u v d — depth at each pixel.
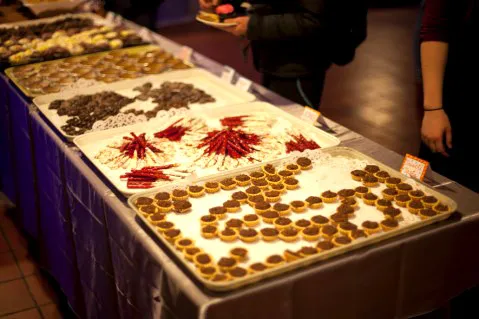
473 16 2.05
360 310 1.65
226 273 1.49
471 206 1.82
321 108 5.03
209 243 1.66
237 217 1.79
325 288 1.56
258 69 2.94
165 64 3.25
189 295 1.45
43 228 2.83
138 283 1.79
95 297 2.28
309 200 1.84
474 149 2.23
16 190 3.21
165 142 2.33
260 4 2.71
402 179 1.95
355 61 6.19
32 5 4.07
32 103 2.77
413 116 4.87
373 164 2.07
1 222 3.47
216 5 2.87
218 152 2.23
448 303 1.86
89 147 2.31
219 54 6.45
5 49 3.37
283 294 1.49
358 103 5.12
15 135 3.01
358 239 1.60
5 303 2.82
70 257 2.51
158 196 1.85
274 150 2.24
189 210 1.82
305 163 2.07
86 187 2.11
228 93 2.90
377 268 1.62
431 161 2.34
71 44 3.49
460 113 2.20
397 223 1.68
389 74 5.82
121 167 2.15
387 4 8.63
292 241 1.66
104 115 2.60
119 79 3.08
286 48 2.76
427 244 1.69
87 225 2.18
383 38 7.01
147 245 1.67
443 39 2.10
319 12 2.51
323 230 1.66
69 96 2.82
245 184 1.96
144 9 4.62
